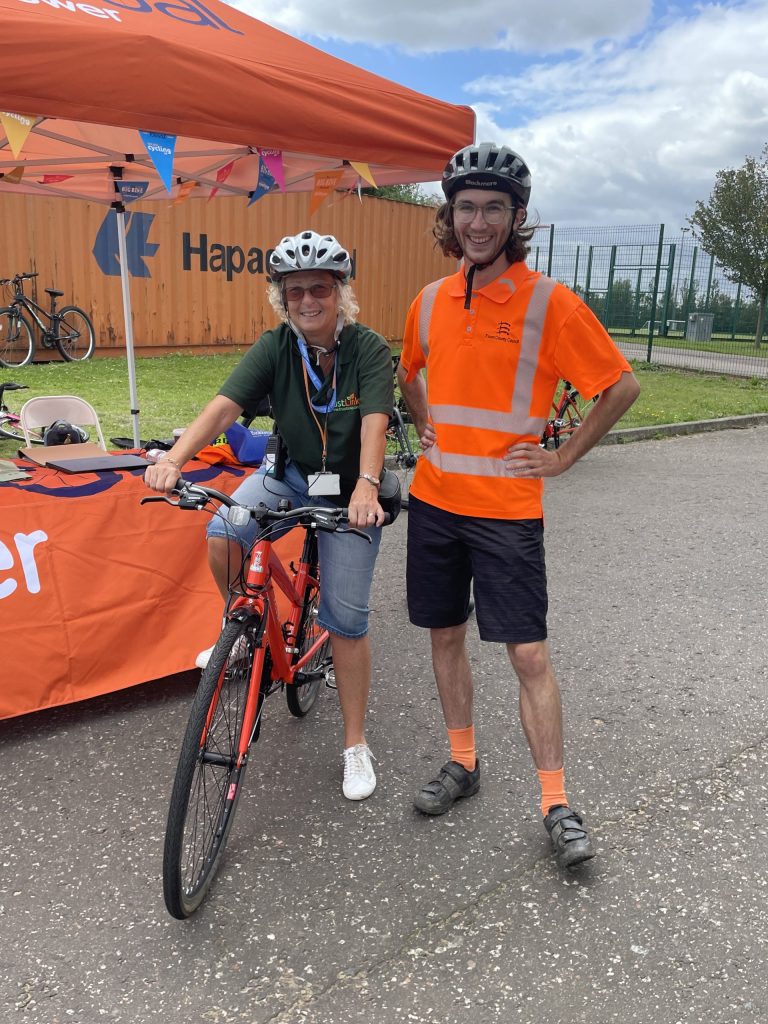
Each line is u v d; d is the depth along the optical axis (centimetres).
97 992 198
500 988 201
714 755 309
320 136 351
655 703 349
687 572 516
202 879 227
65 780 284
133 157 450
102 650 330
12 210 1177
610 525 616
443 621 259
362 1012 194
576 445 238
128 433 772
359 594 263
